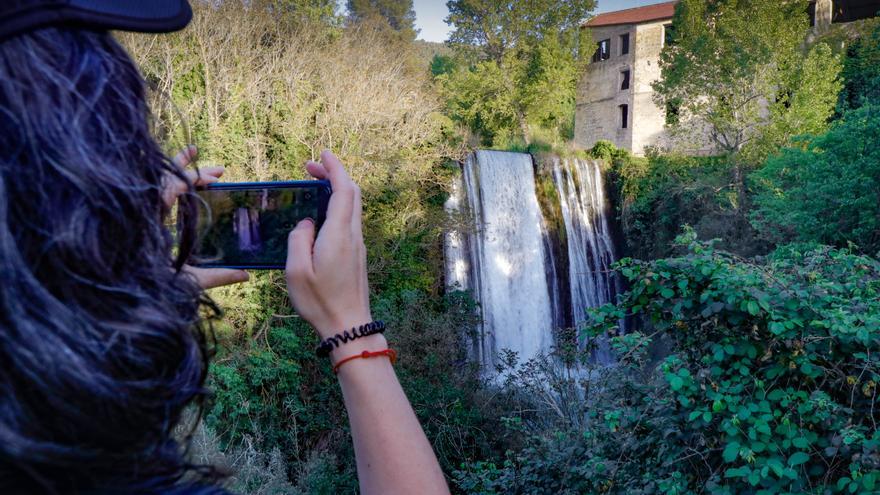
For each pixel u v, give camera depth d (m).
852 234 15.32
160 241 0.48
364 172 18.55
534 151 28.61
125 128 0.48
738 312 4.08
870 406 3.90
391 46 23.77
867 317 3.74
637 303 4.57
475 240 22.62
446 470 13.73
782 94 27.77
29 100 0.43
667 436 4.52
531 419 11.46
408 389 14.62
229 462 12.05
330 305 0.67
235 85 16.97
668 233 28.50
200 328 0.53
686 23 29.89
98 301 0.43
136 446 0.44
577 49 41.75
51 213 0.42
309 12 20.56
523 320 23.95
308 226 0.72
